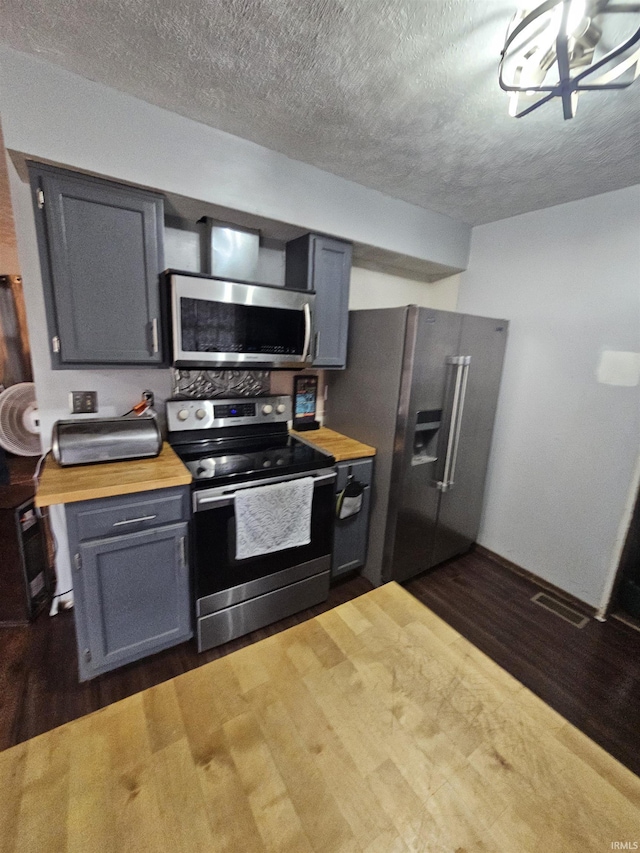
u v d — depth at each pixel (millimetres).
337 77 1240
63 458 1557
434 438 2264
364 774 686
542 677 1728
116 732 740
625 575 2119
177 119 1490
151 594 1598
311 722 777
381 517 2227
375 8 975
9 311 3836
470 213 2398
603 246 2014
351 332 2340
